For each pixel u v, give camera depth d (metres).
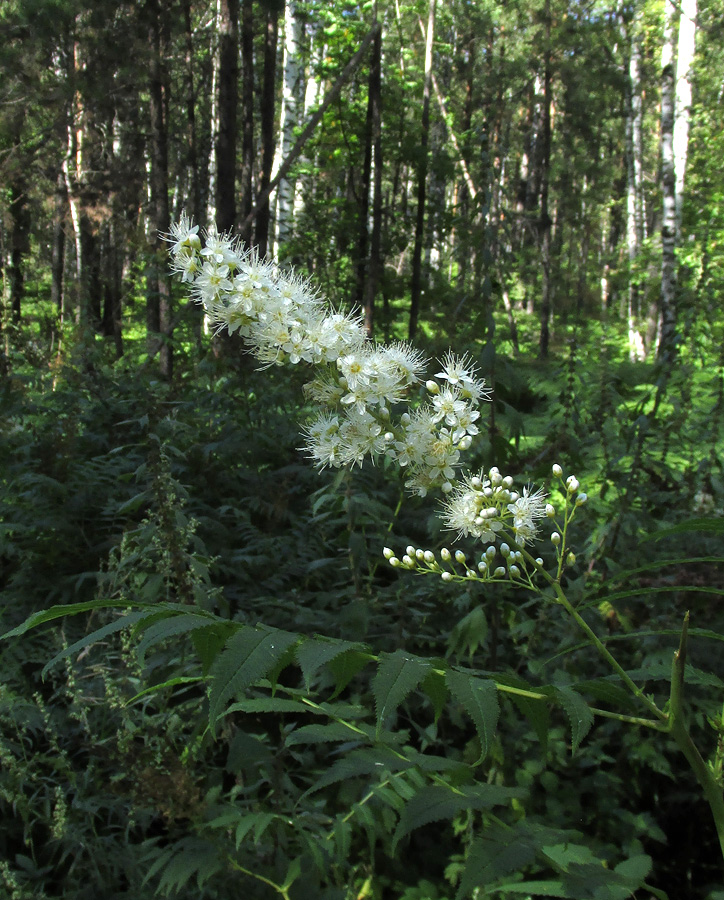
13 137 14.74
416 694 3.04
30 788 2.59
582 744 2.83
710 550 3.35
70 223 17.39
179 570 2.82
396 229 15.09
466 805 1.33
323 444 1.80
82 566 3.97
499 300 3.45
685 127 16.36
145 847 2.33
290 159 10.93
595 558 3.44
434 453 1.74
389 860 2.45
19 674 3.05
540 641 3.14
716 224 13.69
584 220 27.62
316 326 1.74
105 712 2.75
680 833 2.82
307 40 17.66
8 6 13.23
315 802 2.46
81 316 6.80
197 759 2.45
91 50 13.31
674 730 1.43
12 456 4.76
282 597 3.75
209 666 1.25
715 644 2.80
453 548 3.45
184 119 20.55
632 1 21.58
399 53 18.92
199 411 5.40
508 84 22.28
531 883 1.44
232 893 2.05
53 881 2.37
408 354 1.81
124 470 4.52
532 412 5.71
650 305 16.45
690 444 4.59
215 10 14.34
